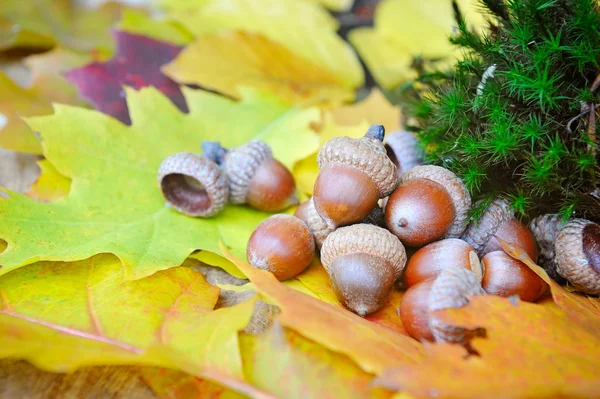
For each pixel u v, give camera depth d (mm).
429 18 330
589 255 230
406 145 260
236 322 214
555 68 234
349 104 314
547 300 235
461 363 199
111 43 335
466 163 242
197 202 259
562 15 234
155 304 227
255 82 309
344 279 229
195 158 255
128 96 279
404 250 234
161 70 315
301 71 317
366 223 242
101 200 257
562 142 232
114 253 238
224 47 312
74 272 236
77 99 303
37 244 238
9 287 229
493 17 249
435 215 234
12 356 214
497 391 196
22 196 245
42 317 221
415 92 284
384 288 229
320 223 245
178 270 240
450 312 208
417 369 196
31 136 282
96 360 208
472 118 244
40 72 310
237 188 261
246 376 210
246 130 291
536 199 240
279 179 262
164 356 203
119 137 271
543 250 243
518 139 234
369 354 205
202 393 218
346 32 351
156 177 269
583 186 234
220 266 247
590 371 203
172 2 361
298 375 210
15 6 331
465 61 246
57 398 216
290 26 329
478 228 239
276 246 238
